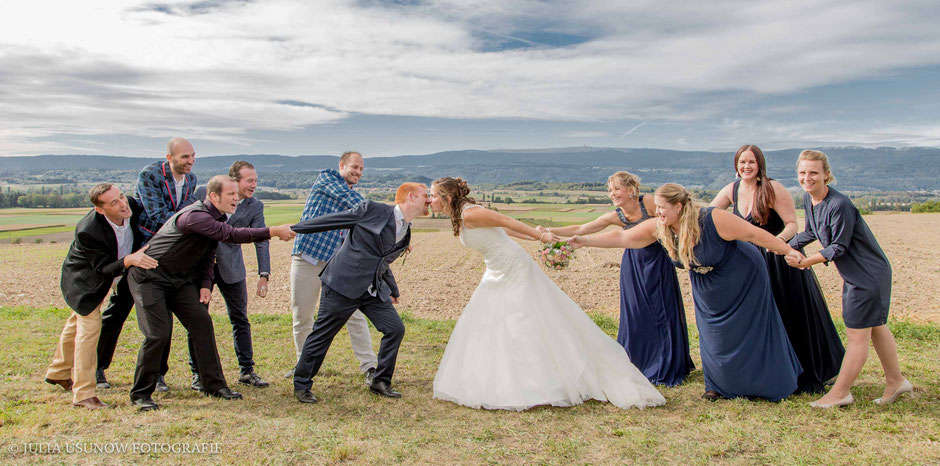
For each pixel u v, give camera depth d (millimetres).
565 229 6285
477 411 4727
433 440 3994
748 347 4719
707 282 4809
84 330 4547
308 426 4219
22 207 109188
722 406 4750
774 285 5148
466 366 5016
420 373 5988
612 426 4301
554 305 5117
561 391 4863
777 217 5133
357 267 4879
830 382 5266
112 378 5547
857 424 4176
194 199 5555
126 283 5035
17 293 15492
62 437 3881
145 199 5090
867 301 4402
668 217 4734
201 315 4820
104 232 4535
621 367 5043
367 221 4934
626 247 5297
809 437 3971
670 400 4980
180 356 6703
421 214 5184
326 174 5832
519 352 4914
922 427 4086
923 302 12469
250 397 5035
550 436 4098
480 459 3666
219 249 5387
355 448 3738
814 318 5020
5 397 4801
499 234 5113
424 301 14164
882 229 35250
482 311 5137
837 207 4441
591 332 5098
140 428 4102
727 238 4609
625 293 5793
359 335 5848
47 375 5027
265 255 6004
